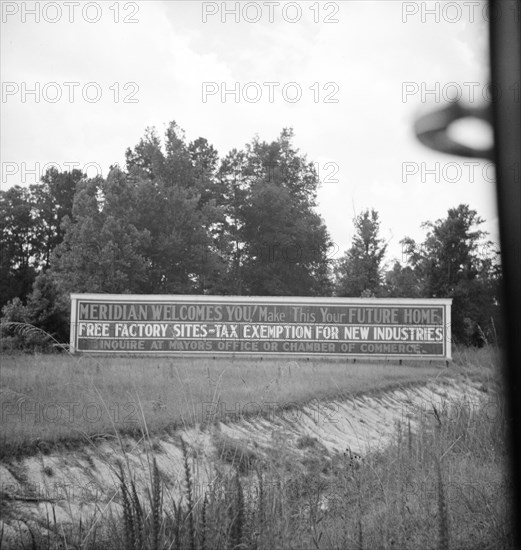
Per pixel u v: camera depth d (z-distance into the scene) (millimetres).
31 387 16141
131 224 47531
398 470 9320
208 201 56906
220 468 8445
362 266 46969
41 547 8117
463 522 7738
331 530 7621
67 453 11422
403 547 7172
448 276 39375
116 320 31219
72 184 61250
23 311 36250
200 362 26203
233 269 58156
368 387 20531
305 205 62594
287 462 9680
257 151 63406
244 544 6438
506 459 9453
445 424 11445
